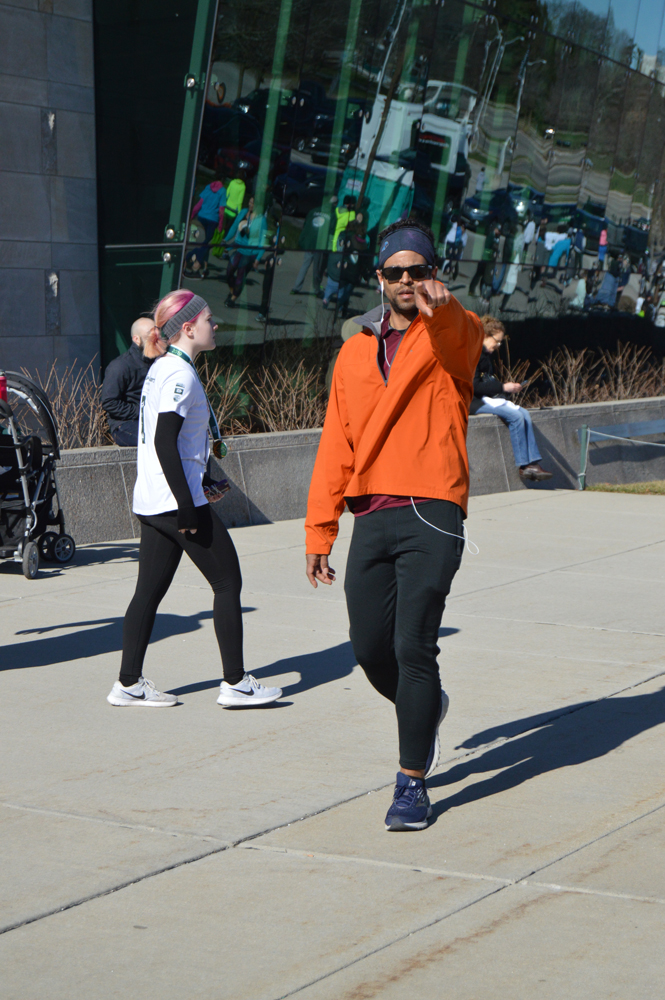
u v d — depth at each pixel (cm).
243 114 1190
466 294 1582
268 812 390
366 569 379
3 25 1159
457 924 307
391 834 371
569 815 388
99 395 1045
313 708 514
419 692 371
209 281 1216
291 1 1189
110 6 1212
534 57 1563
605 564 871
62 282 1239
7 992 274
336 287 1366
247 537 989
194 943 297
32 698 526
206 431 494
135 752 453
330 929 305
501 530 1037
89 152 1247
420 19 1358
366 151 1351
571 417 1467
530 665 586
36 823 379
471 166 1523
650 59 1808
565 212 1717
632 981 278
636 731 480
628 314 1906
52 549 837
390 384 363
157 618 686
